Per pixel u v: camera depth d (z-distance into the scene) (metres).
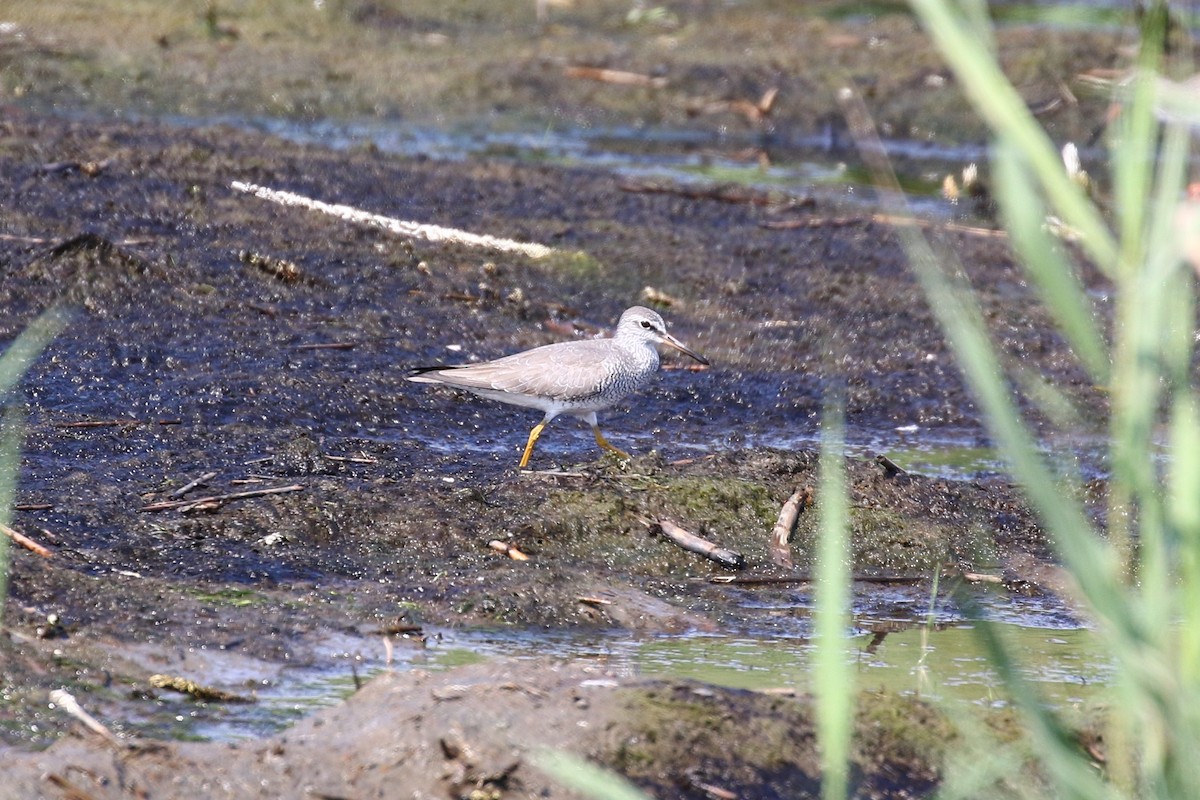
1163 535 5.68
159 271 18.67
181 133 25.03
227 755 8.58
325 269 19.80
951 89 30.75
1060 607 12.74
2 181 21.06
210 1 30.64
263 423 15.27
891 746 9.11
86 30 29.61
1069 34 31.92
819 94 30.62
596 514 13.39
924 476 15.19
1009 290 21.50
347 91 29.08
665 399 17.53
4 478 9.46
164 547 11.99
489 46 32.25
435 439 15.66
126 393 15.60
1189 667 5.72
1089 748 9.04
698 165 27.36
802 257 22.47
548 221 22.95
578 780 7.19
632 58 31.84
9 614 10.30
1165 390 15.88
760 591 12.72
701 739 8.69
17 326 16.80
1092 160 27.02
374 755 8.46
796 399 17.77
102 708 9.41
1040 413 17.39
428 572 12.24
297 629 10.91
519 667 9.34
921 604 12.68
